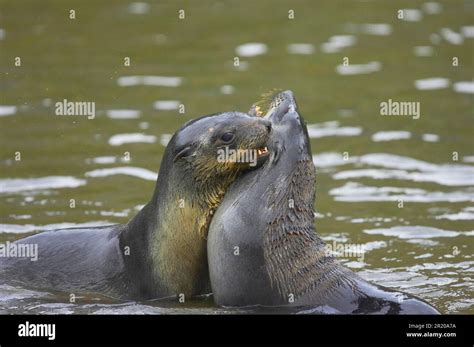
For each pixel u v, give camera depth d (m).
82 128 64.56
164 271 41.47
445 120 65.94
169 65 77.81
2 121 65.75
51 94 70.88
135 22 89.69
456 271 44.88
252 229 38.84
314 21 90.25
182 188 40.84
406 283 43.41
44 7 93.56
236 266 39.03
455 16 90.75
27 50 80.69
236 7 95.44
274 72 75.94
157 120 65.69
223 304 39.84
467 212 51.94
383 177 56.84
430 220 50.97
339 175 57.28
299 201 39.44
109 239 43.50
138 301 41.75
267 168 39.62
